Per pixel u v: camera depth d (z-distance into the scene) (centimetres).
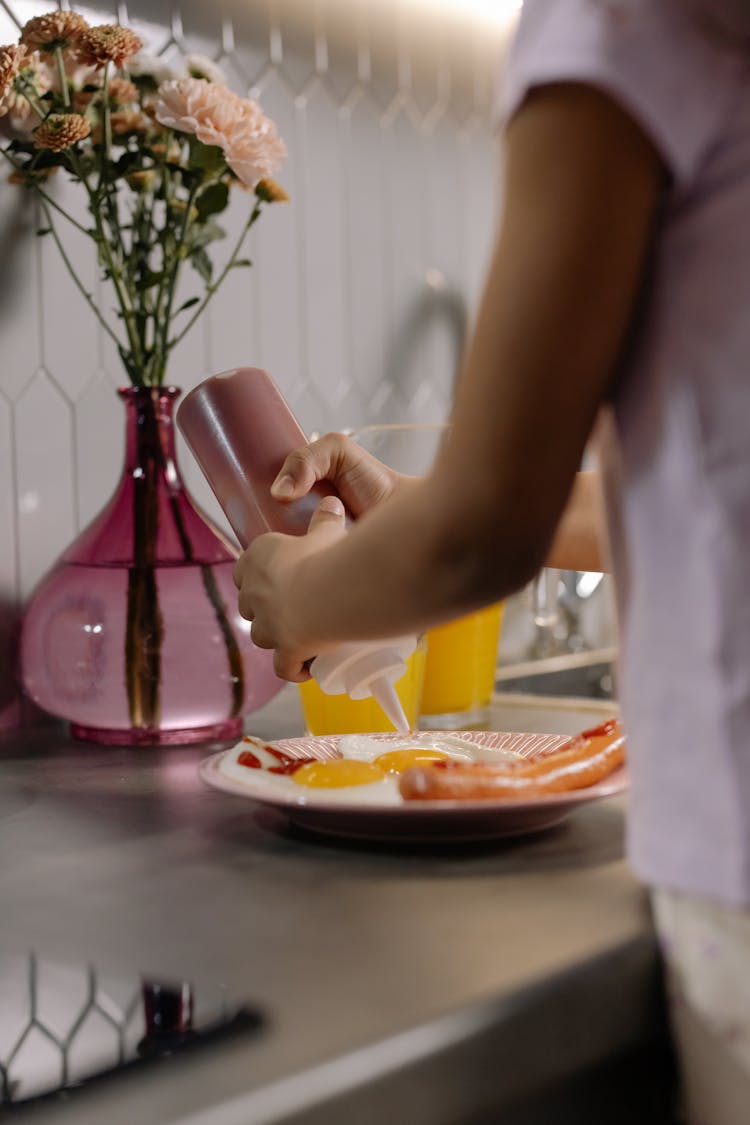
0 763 103
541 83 48
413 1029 45
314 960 54
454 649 120
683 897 53
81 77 117
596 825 78
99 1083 41
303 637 67
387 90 162
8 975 53
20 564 122
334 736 93
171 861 72
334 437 87
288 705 136
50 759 105
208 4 137
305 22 150
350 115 157
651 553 51
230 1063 42
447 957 53
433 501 53
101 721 108
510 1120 49
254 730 120
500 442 50
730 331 49
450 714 122
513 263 49
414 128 167
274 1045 44
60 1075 42
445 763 73
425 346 169
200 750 108
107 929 59
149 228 116
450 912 61
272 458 86
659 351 51
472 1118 47
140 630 105
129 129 115
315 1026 45
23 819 83
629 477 52
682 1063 55
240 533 87
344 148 156
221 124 106
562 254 48
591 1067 53
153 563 106
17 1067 43
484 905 62
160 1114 38
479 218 178
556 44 48
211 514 141
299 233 150
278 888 66
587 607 188
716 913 51
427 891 64
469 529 52
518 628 176
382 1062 43
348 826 73
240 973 52
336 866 70
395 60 163
